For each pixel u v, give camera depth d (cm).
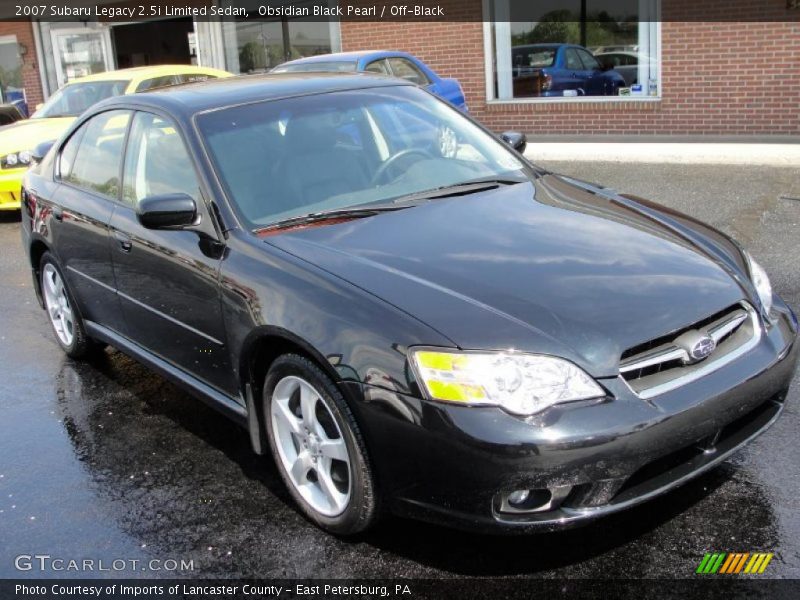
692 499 325
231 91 417
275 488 358
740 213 766
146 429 422
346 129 407
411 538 313
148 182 402
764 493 326
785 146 1027
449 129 438
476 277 299
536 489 260
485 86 1298
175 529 332
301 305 302
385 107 430
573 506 267
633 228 349
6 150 924
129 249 399
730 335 302
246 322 325
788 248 648
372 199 376
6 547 327
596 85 1221
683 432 270
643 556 294
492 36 1277
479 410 259
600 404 262
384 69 1072
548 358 264
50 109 1039
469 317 275
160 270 377
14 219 984
